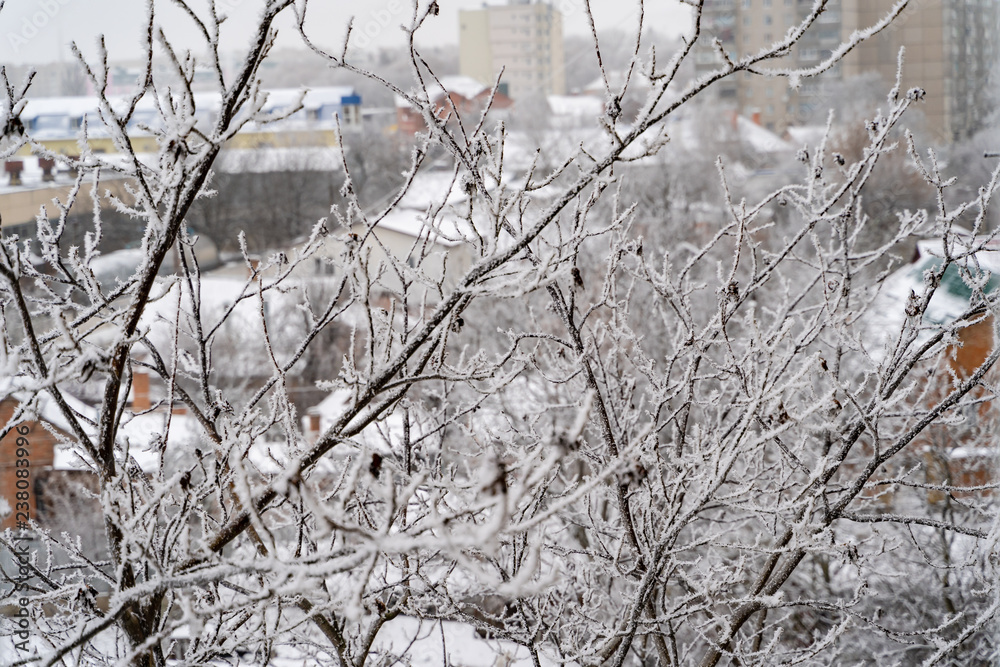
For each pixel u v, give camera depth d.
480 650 11.75
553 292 6.68
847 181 7.21
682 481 6.67
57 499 13.66
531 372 10.77
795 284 14.86
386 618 6.03
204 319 23.66
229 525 4.62
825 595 12.37
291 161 36.25
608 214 17.80
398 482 6.67
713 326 7.16
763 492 6.97
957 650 9.59
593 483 3.32
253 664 6.98
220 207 36.38
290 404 5.82
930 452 12.84
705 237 22.86
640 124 4.07
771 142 35.03
